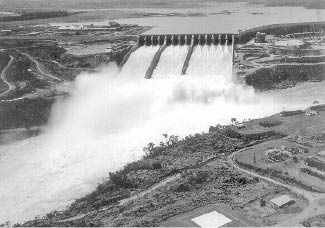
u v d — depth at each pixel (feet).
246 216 541.34
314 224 513.86
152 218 548.72
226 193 605.31
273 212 547.90
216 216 544.21
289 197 579.89
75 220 574.56
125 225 538.06
